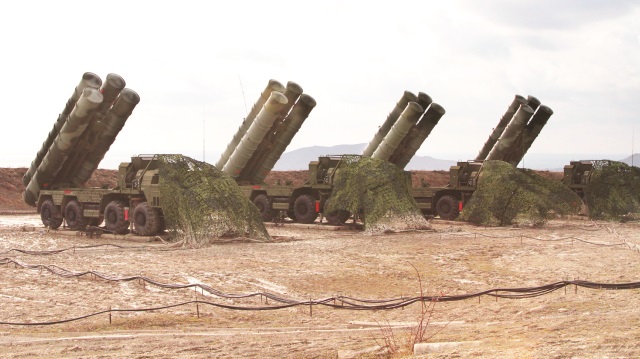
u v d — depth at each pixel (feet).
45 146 102.47
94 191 95.25
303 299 48.60
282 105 107.24
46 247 81.30
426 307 43.37
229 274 59.47
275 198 111.45
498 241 84.12
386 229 94.22
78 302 47.14
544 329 29.73
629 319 30.73
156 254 72.84
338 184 101.50
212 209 81.87
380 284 54.95
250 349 30.42
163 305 46.11
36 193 105.40
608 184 119.75
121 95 97.09
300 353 28.96
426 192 119.65
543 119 134.21
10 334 36.94
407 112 115.44
